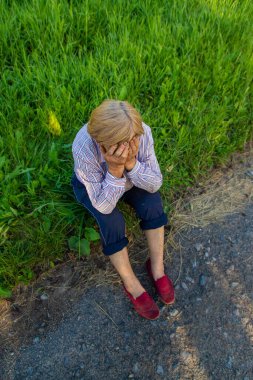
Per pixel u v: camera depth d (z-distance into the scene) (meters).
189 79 2.83
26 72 2.70
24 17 2.92
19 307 2.15
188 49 3.01
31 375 1.98
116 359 2.04
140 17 3.19
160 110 2.71
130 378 1.99
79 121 2.57
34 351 2.04
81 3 3.18
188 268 2.36
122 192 1.90
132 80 2.78
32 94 2.62
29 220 2.24
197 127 2.68
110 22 3.03
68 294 2.21
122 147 1.63
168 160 2.57
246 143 2.93
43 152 2.44
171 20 3.23
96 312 2.17
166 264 2.36
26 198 2.28
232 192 2.69
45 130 2.50
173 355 2.07
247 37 3.25
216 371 2.04
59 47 2.90
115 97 2.66
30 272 2.20
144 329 2.13
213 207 2.61
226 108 2.85
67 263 2.29
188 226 2.51
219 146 2.78
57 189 2.32
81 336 2.09
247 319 2.21
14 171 2.27
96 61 2.79
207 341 2.12
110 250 2.00
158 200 2.08
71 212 2.27
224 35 3.22
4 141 2.42
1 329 2.09
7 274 2.16
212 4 3.39
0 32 2.83
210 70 2.98
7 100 2.55
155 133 2.61
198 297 2.26
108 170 1.82
